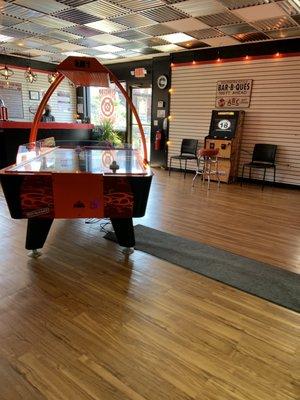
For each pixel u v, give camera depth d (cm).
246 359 196
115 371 183
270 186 729
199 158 767
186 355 198
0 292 260
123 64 964
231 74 746
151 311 242
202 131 821
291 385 178
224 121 739
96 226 420
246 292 272
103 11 510
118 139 1009
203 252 348
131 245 332
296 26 561
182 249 353
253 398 169
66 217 289
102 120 1079
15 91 962
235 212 507
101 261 321
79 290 267
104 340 209
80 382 175
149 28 598
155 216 471
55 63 1027
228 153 724
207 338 214
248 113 739
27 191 278
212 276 296
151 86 908
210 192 644
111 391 170
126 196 287
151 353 199
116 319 231
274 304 256
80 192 282
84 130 916
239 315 241
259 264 324
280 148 709
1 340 205
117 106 1034
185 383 177
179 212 495
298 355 202
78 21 567
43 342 205
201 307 249
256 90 718
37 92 1017
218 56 755
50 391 169
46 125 784
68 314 235
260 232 418
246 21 540
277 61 678
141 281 285
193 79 809
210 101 791
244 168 765
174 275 297
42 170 293
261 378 182
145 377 180
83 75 330
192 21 548
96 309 242
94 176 278
